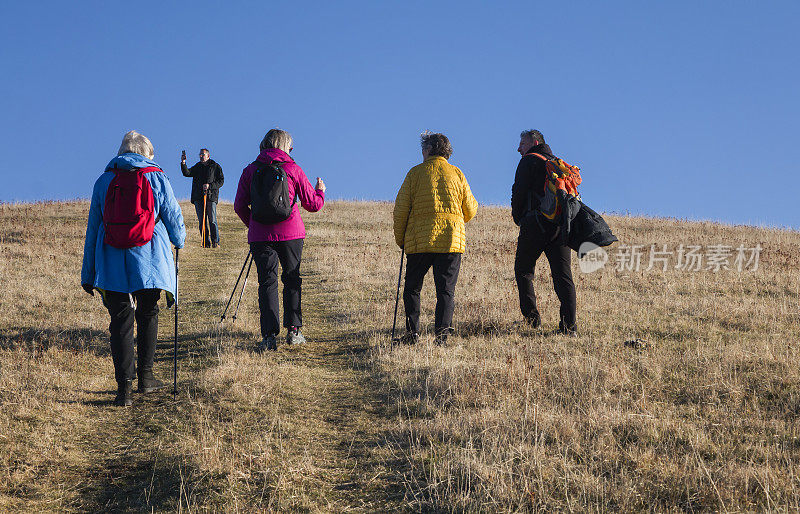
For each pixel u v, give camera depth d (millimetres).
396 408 4902
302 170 6852
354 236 18250
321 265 12852
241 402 5016
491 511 3262
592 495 3361
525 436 4113
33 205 24312
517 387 5035
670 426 4219
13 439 4332
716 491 3281
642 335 6852
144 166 5141
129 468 4027
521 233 7051
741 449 3857
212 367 5898
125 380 5105
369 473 3848
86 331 7445
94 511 3561
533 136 7078
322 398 5219
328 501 3533
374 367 5965
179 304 9555
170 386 5523
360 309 8711
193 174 15719
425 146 7102
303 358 6391
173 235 5227
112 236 4934
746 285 10023
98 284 4965
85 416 4875
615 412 4422
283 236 6699
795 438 4000
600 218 6746
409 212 6891
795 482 3389
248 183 6723
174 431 4520
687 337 6715
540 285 9930
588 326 7223
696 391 4941
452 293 6930
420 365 5840
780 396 4797
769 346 6082
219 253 15000
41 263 12539
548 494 3385
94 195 5098
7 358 6117
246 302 9383
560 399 4840
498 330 7098
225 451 4105
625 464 3713
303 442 4320
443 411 4742
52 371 5781
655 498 3322
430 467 3791
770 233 19828
